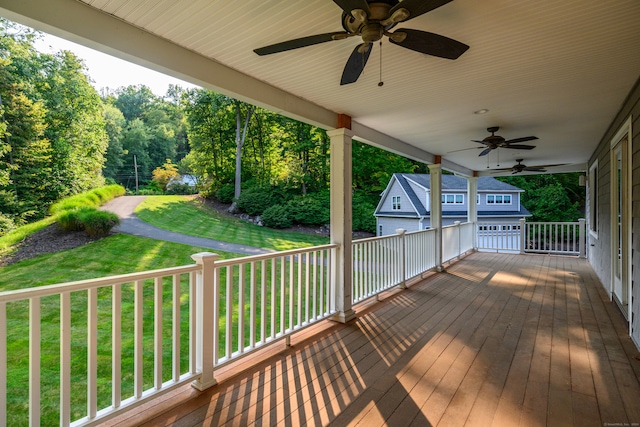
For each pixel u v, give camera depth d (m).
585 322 3.63
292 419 1.94
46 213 11.37
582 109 3.90
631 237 3.23
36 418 1.54
